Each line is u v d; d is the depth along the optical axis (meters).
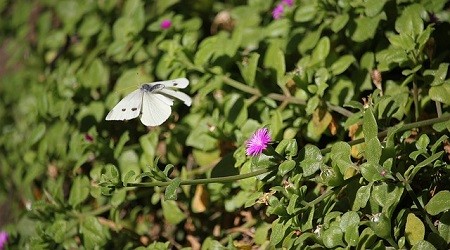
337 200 0.86
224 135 0.94
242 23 1.00
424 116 0.90
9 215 1.13
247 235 0.94
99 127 1.03
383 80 0.94
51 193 0.98
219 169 0.92
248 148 0.87
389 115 0.88
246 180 0.88
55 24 1.21
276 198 0.86
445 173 0.86
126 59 1.04
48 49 1.16
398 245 0.83
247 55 0.97
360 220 0.85
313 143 0.93
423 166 0.84
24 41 1.21
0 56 1.36
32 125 1.10
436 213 0.82
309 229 0.85
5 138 1.14
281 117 0.91
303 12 0.95
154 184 0.87
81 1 1.13
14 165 1.12
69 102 1.03
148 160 0.96
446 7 0.95
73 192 0.96
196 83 0.96
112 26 1.10
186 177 0.95
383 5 0.92
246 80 0.94
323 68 0.92
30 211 0.97
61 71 1.09
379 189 0.83
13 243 1.03
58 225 0.95
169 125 0.97
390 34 0.94
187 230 0.97
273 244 0.85
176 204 0.95
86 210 0.98
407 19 0.91
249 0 1.02
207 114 0.96
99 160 0.99
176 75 0.96
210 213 0.96
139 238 0.98
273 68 0.95
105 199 0.99
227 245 0.92
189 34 0.97
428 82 0.90
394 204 0.83
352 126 0.89
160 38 1.00
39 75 1.16
